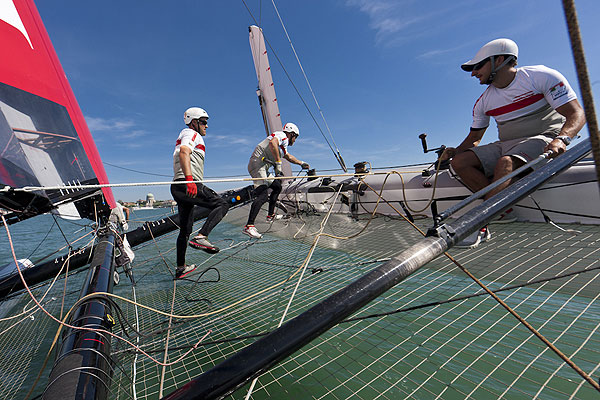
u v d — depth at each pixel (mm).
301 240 4316
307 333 604
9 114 2020
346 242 3725
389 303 1824
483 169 2852
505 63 2564
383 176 5195
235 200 4621
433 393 1089
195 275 3211
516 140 2678
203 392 537
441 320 1556
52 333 2139
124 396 1251
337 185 5941
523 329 1392
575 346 1229
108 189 3748
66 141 2508
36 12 2607
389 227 4277
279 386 1210
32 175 2021
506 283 1859
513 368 1165
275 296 2201
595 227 2748
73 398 750
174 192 3090
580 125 2160
